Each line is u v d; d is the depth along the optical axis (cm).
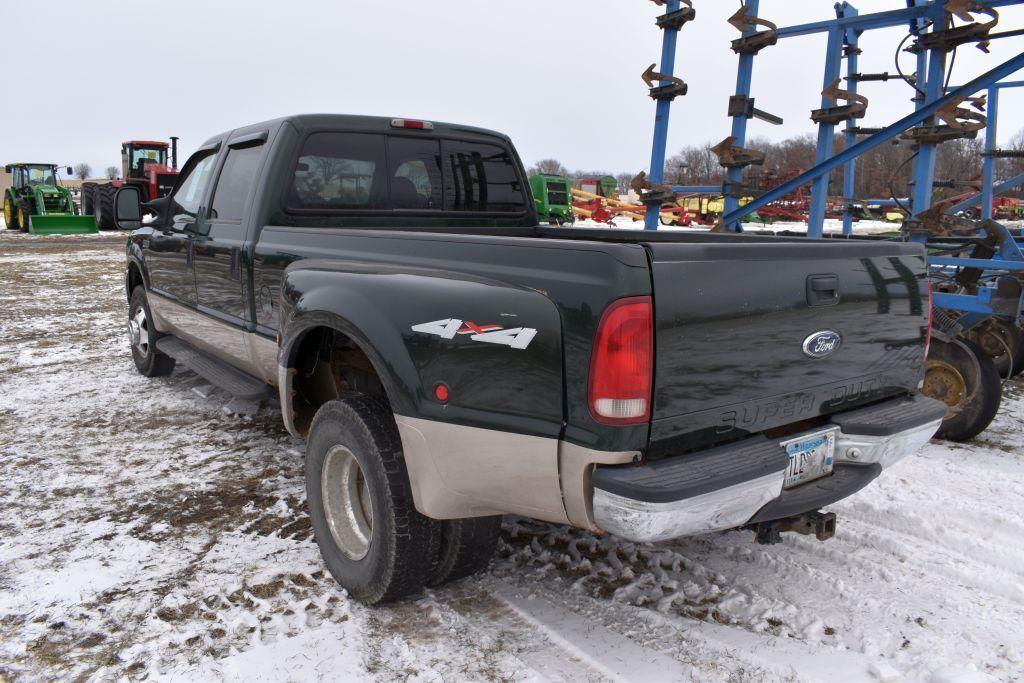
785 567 302
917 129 529
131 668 236
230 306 409
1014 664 238
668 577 294
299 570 301
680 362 209
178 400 551
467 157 448
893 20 557
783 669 235
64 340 781
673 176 3688
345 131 396
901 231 544
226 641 252
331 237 317
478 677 231
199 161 495
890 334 268
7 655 244
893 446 260
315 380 351
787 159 3253
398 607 274
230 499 372
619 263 201
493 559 310
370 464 258
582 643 250
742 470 212
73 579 293
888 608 272
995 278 485
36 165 2744
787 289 232
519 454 223
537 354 216
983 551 311
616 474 204
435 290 245
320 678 231
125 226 507
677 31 592
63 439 464
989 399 450
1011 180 718
